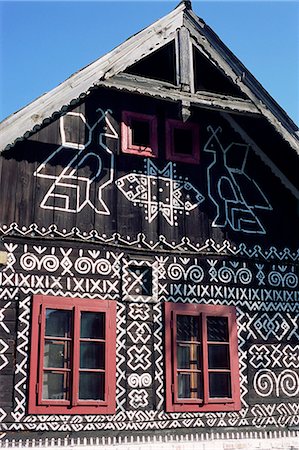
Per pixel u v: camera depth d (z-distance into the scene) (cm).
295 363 1124
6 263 975
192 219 1128
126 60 1074
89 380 982
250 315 1117
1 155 1023
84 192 1061
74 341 975
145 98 1163
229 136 1211
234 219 1163
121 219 1073
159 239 1090
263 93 1155
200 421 1025
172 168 1143
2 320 951
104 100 1130
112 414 970
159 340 1037
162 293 1063
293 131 1161
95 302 1012
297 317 1154
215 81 1177
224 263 1128
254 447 1042
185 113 1091
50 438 927
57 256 1011
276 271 1166
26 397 930
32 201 1021
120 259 1052
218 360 1077
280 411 1084
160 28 1110
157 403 1004
